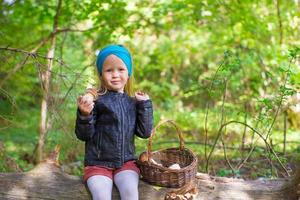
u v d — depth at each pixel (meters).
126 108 3.33
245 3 6.89
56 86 5.14
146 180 3.38
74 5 6.35
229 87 7.66
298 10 8.32
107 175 3.23
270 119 4.99
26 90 8.48
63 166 5.58
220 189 3.52
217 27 7.83
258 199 3.51
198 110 9.44
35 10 7.02
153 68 11.22
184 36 10.80
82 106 3.10
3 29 6.84
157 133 7.65
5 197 3.36
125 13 6.61
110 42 6.87
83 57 7.92
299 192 3.42
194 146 6.71
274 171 4.98
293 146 6.35
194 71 10.68
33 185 3.41
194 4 6.54
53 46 6.24
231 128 6.80
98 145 3.27
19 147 7.12
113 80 3.34
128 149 3.33
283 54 7.34
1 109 5.91
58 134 6.05
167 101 10.51
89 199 3.36
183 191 3.26
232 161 5.71
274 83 7.02
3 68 5.82
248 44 7.86
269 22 7.77
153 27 8.34
